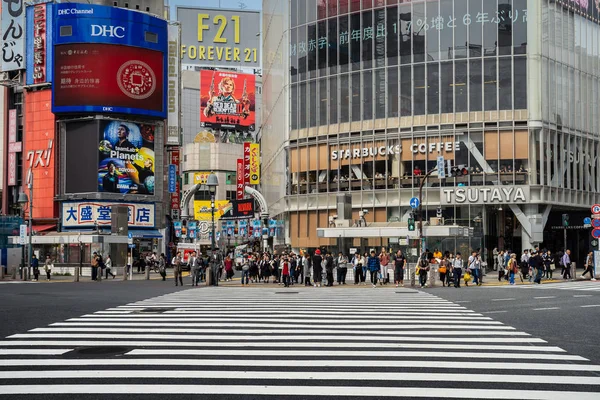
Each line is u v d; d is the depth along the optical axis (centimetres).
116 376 1008
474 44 5397
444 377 1004
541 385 951
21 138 7088
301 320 1752
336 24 5922
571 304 2261
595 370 1062
